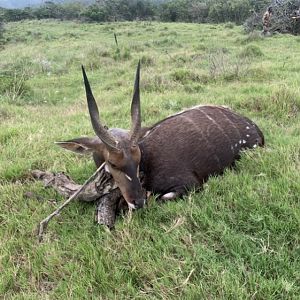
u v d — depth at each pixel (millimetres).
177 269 1227
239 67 3986
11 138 2365
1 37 11164
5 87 4066
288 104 2582
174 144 1613
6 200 1671
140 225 1425
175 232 1353
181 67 4836
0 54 8047
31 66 5879
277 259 1231
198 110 1820
